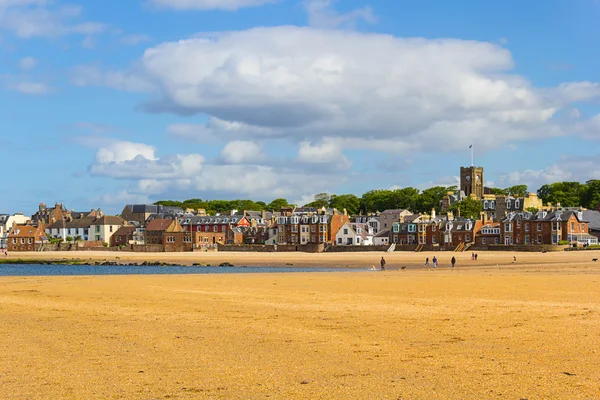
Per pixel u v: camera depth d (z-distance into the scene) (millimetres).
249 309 40062
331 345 27812
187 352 26625
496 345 27469
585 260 111688
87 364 24547
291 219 189125
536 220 156875
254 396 20062
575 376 22047
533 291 50344
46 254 177000
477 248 154500
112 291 53656
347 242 181750
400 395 20000
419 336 29781
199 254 164750
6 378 22484
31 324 34281
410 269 99125
